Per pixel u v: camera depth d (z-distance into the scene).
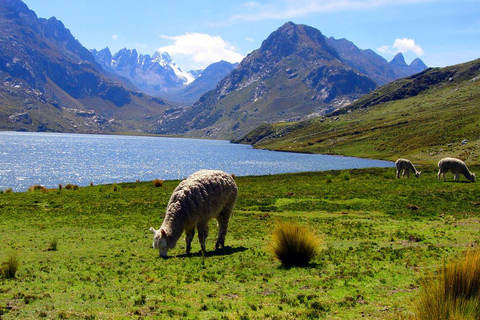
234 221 27.03
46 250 18.14
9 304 10.38
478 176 50.00
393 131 197.75
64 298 11.00
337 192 40.19
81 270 14.47
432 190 37.28
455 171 45.09
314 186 47.09
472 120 163.62
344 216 27.64
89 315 9.49
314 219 26.73
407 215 26.80
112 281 12.89
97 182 82.50
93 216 29.59
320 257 15.46
